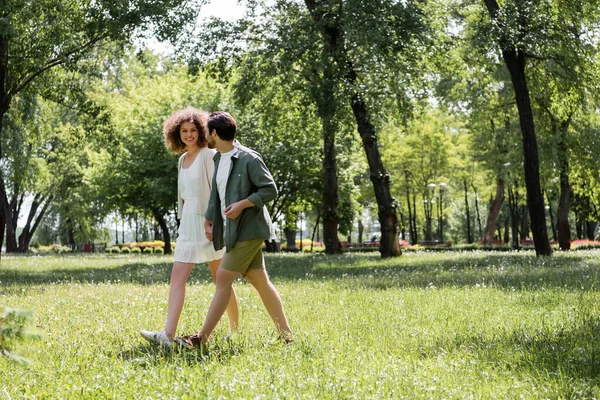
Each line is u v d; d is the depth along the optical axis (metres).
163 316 8.27
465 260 22.06
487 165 46.81
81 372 4.95
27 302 10.13
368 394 4.18
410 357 5.41
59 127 52.22
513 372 4.87
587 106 30.30
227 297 6.20
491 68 27.91
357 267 20.48
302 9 25.84
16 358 3.62
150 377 4.74
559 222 43.19
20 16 22.81
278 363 5.16
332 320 7.63
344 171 42.03
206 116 6.82
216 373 4.82
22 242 60.38
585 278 12.54
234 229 6.17
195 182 6.62
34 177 37.84
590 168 35.12
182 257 6.55
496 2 24.84
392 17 23.06
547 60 26.03
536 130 29.53
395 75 24.66
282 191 41.41
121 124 42.59
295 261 26.05
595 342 5.86
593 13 24.75
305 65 23.81
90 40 24.73
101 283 14.57
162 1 23.47
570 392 4.22
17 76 24.73
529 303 9.01
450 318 7.62
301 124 27.92
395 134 39.78
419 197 75.31
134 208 43.78
